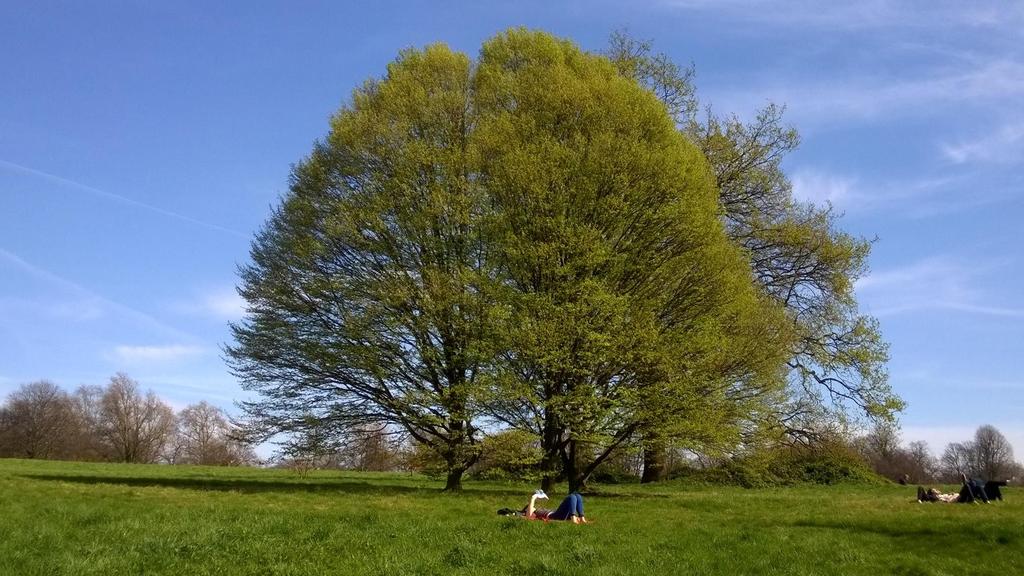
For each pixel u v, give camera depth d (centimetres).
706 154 3775
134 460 9338
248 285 3062
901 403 3494
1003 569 1343
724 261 2811
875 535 1675
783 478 3956
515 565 1277
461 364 2814
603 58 3306
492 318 2625
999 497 2595
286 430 2919
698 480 3900
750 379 2858
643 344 2584
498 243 2761
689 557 1395
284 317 2973
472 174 2964
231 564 1234
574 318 2520
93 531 1466
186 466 5812
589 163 2745
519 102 3022
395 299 2814
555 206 2705
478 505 2225
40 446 9556
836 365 3594
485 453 2758
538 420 2675
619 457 3008
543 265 2644
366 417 2923
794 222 3753
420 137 3047
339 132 3033
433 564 1261
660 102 3136
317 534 1491
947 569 1344
